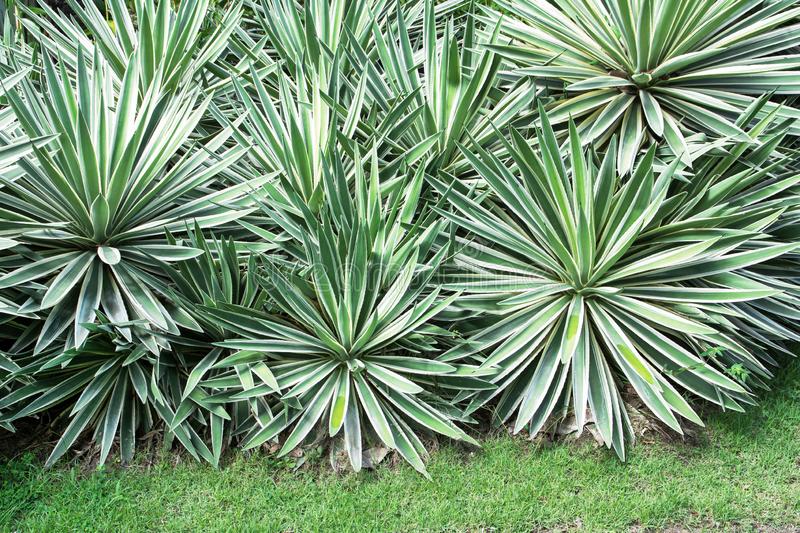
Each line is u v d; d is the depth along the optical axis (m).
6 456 3.37
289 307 3.34
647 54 3.79
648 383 3.21
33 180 3.33
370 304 3.32
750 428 3.49
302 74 3.75
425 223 3.65
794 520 3.06
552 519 3.06
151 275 3.44
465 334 3.55
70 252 3.36
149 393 3.41
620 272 3.41
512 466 3.28
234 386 3.25
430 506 3.10
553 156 3.35
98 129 3.21
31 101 3.45
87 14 4.47
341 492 3.17
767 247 3.45
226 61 4.93
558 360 3.37
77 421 3.27
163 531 3.01
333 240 3.22
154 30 4.00
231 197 3.56
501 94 4.07
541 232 3.51
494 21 4.18
